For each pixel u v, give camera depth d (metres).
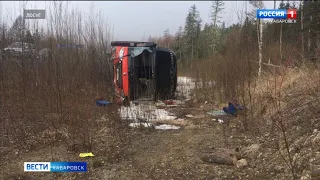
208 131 6.86
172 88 11.35
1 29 10.42
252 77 9.11
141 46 10.34
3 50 10.03
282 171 4.40
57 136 6.32
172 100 11.09
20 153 5.64
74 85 9.63
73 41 11.70
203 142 6.09
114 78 11.04
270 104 7.10
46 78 9.46
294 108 6.30
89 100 9.05
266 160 4.86
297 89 6.96
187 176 4.66
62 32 11.46
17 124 7.10
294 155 4.65
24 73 9.35
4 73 9.98
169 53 11.30
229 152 5.26
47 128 6.85
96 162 5.16
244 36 10.84
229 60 9.93
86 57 11.98
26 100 8.62
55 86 9.05
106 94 10.55
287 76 7.72
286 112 6.33
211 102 10.10
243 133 6.43
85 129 6.53
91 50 12.12
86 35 12.32
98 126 7.07
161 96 11.20
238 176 4.54
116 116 7.64
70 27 11.75
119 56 10.48
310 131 5.22
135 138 6.47
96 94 10.20
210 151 5.52
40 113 7.84
